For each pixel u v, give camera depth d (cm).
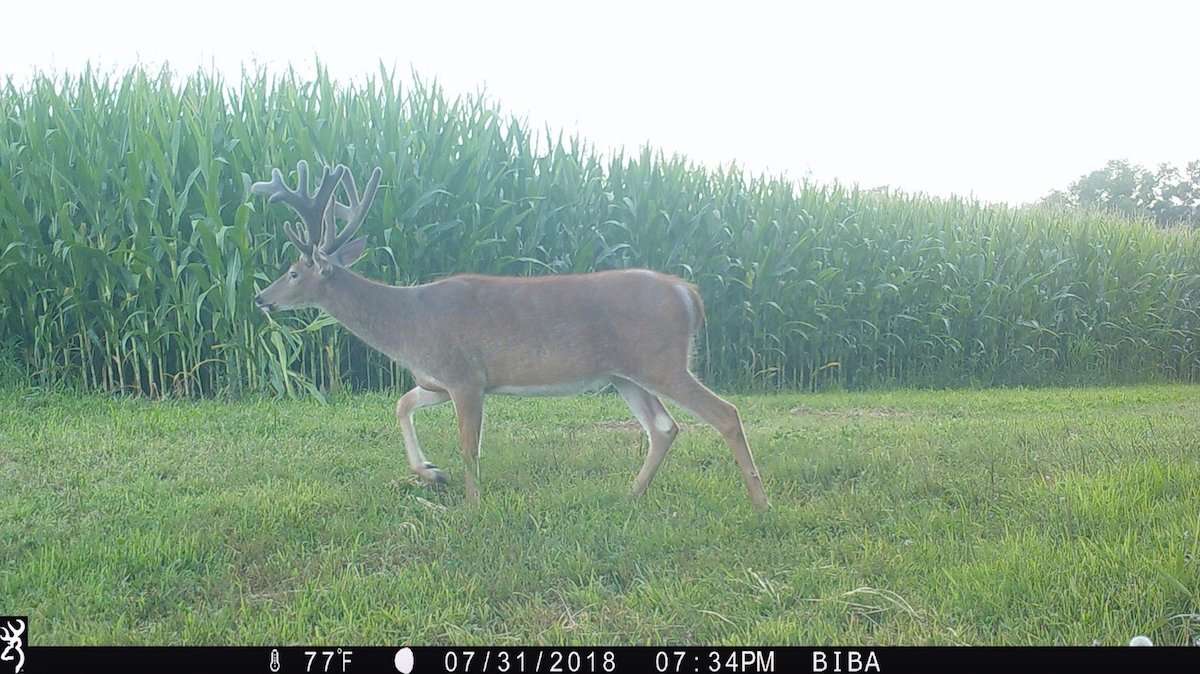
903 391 1291
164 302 1003
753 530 712
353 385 1081
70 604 634
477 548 684
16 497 735
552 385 757
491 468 800
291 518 716
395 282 1066
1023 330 1519
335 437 868
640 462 815
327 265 773
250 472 783
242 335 1003
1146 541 680
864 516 728
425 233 1080
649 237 1213
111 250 1012
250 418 914
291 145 1051
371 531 704
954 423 961
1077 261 1619
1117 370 1630
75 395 973
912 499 760
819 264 1305
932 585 650
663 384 744
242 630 623
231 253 1011
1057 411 1067
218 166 993
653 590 648
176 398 1005
